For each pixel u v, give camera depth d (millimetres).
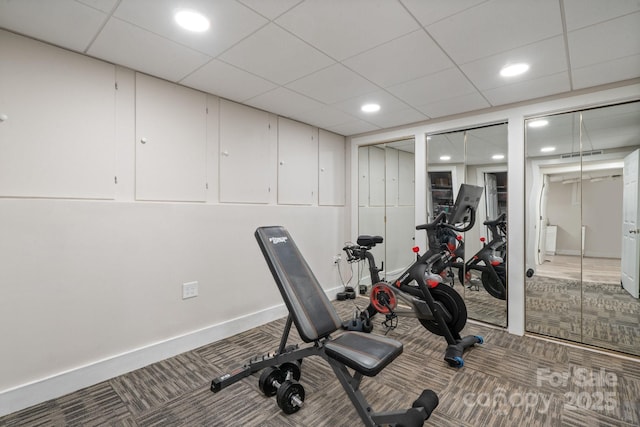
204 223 2889
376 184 4426
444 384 2197
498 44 1994
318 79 2566
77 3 1593
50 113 2029
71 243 2111
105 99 2277
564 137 2887
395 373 2355
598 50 2055
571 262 2896
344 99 3033
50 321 2020
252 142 3322
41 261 1987
